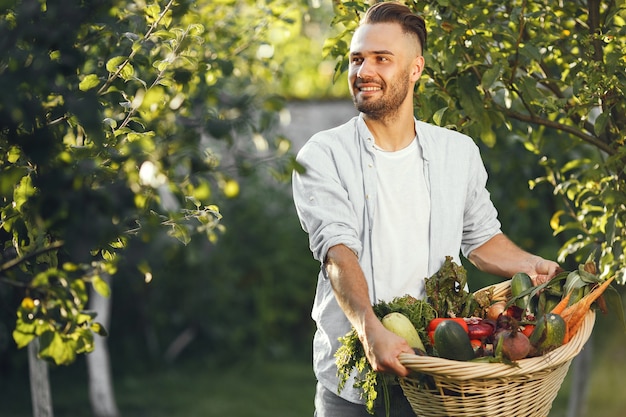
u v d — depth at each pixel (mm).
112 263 3234
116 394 8500
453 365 2350
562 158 5062
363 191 2883
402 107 2887
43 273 2533
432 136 2969
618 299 2818
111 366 9242
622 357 8797
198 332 9641
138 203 2262
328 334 2918
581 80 3131
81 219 2129
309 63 11055
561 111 3359
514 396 2469
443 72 3416
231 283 9508
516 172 5246
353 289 2639
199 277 9398
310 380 9000
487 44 3275
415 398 2561
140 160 2318
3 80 2166
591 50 3215
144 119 3051
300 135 10336
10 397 8375
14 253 3160
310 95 11500
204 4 4590
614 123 3389
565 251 3807
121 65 2812
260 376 9148
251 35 4727
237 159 2357
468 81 3268
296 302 9906
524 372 2410
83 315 2807
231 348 9625
